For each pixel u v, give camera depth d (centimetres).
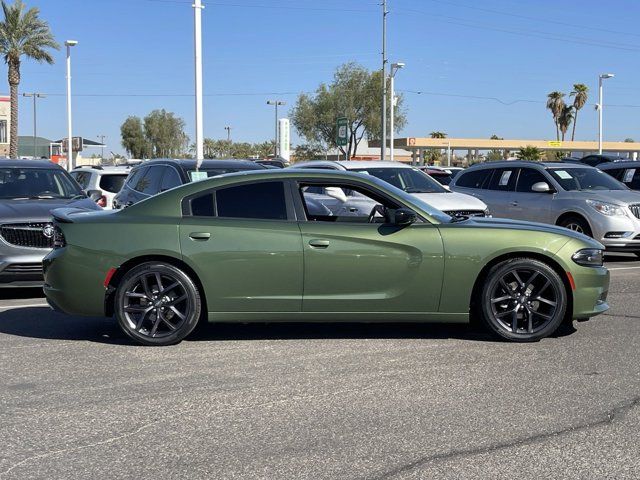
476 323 705
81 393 513
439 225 635
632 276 1052
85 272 631
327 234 623
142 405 488
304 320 635
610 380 538
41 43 4075
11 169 1049
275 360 595
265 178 648
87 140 5588
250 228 625
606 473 381
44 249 873
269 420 459
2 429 446
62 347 641
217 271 623
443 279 626
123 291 632
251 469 388
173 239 624
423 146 4872
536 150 4888
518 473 381
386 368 570
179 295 635
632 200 1191
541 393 508
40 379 546
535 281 641
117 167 1563
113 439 430
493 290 638
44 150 6838
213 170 1126
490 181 1408
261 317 632
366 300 626
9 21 3984
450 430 441
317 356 607
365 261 623
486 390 515
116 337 678
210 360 596
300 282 624
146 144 7575
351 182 650
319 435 434
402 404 487
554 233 637
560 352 616
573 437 429
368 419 460
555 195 1262
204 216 638
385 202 647
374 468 388
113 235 630
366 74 4906
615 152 5644
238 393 512
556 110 7050
